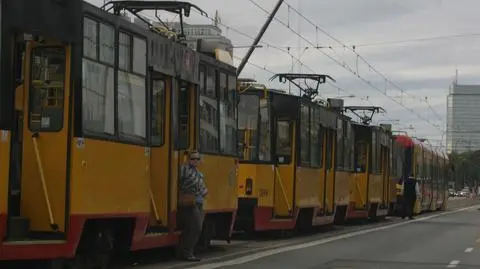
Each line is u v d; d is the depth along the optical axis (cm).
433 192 4212
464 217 3528
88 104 955
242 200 1731
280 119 1856
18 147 918
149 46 1141
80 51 934
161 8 1262
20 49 914
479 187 11894
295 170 1867
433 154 4259
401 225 2744
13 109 855
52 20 894
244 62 2466
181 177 1252
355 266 1344
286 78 2144
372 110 3136
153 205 1190
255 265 1296
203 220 1324
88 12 959
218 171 1416
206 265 1254
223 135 1453
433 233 2298
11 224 877
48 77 933
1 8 835
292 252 1569
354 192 2619
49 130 925
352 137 2586
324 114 2161
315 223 2067
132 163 1073
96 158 970
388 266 1362
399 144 3450
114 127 1023
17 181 914
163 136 1214
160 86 1220
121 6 1221
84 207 939
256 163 1753
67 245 914
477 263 1451
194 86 1312
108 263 1112
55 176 919
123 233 1099
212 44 1463
